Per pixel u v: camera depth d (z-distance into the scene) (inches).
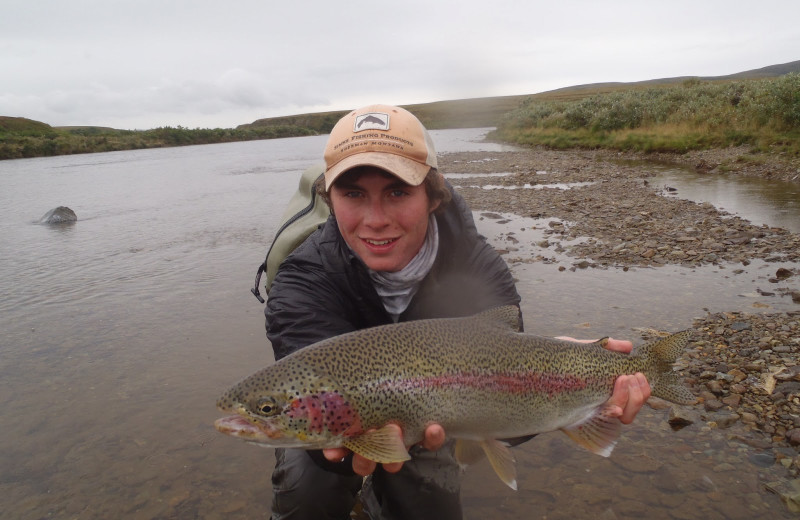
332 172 30.3
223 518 41.6
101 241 147.6
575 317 74.8
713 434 47.8
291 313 33.4
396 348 29.6
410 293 35.4
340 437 28.5
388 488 37.1
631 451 46.7
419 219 31.7
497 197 184.9
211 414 56.1
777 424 48.0
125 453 50.1
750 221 124.5
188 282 103.4
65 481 46.5
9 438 53.2
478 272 36.4
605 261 101.3
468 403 30.6
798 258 95.0
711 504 39.8
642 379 34.0
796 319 68.3
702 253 101.4
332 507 36.4
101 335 78.9
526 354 32.4
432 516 37.1
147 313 87.2
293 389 27.9
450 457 37.2
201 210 195.3
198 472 47.1
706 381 56.0
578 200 167.8
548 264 101.9
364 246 31.8
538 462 46.7
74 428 54.6
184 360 68.9
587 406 34.2
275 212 181.9
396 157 29.9
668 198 162.1
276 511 37.4
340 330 33.7
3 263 126.1
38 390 62.8
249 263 114.9
